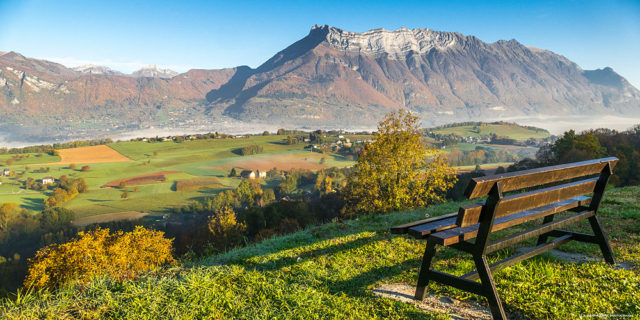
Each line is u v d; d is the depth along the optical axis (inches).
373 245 221.8
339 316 132.8
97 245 693.9
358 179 943.7
